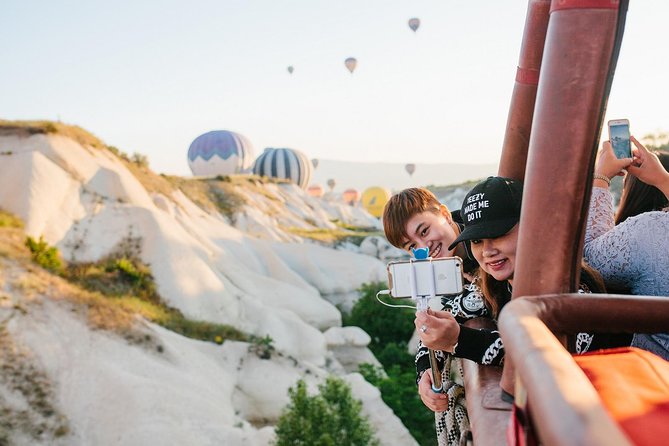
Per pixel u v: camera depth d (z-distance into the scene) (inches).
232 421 915.4
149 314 1157.7
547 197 45.5
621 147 77.4
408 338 1665.8
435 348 67.5
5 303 945.5
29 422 807.1
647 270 67.6
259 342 1199.6
